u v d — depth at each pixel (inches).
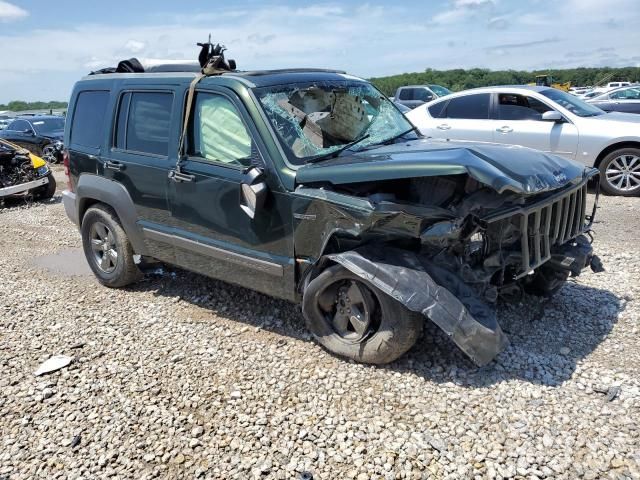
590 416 119.6
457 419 120.8
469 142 170.6
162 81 178.2
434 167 125.2
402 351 136.6
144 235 188.9
